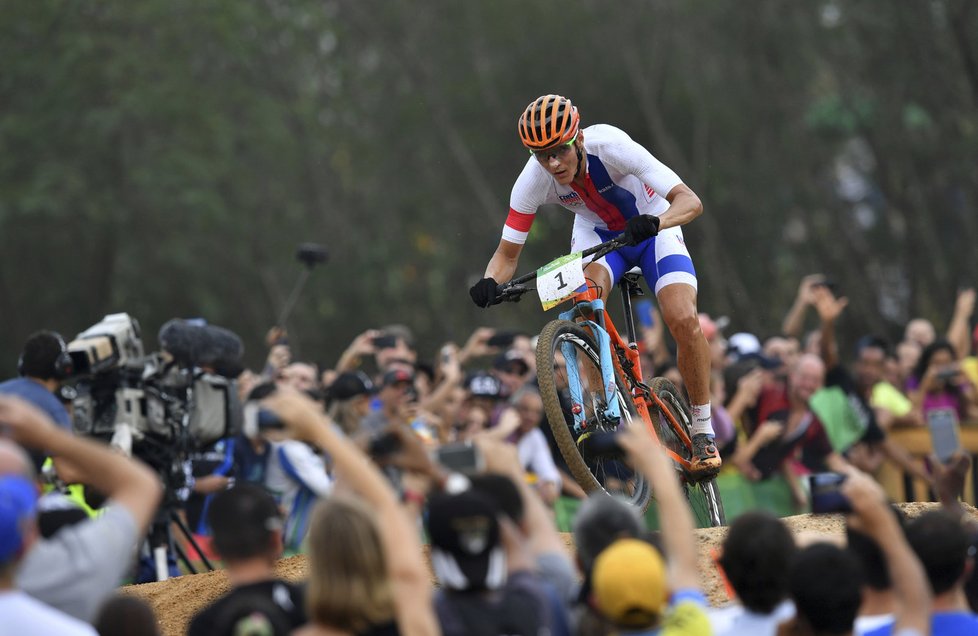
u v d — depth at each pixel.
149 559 21.55
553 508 25.55
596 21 75.00
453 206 80.19
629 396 18.53
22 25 64.81
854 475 10.38
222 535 10.94
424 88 79.56
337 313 80.31
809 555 10.32
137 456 21.48
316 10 73.75
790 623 10.52
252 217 73.44
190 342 21.78
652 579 10.17
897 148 71.25
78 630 9.98
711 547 16.89
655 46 74.31
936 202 73.25
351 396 23.95
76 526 11.85
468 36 78.44
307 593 10.22
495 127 78.31
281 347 26.61
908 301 75.38
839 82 73.56
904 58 70.81
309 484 22.53
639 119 76.25
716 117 75.38
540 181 18.77
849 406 27.53
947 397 30.22
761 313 74.44
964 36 66.88
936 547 10.84
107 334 20.97
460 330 80.25
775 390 27.70
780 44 73.81
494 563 10.30
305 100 78.44
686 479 19.75
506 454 11.81
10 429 10.26
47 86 64.06
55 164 62.88
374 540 9.84
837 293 73.62
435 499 10.34
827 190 74.38
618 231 19.22
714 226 71.19
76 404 21.45
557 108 17.64
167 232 69.31
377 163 81.75
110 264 68.00
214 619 10.54
